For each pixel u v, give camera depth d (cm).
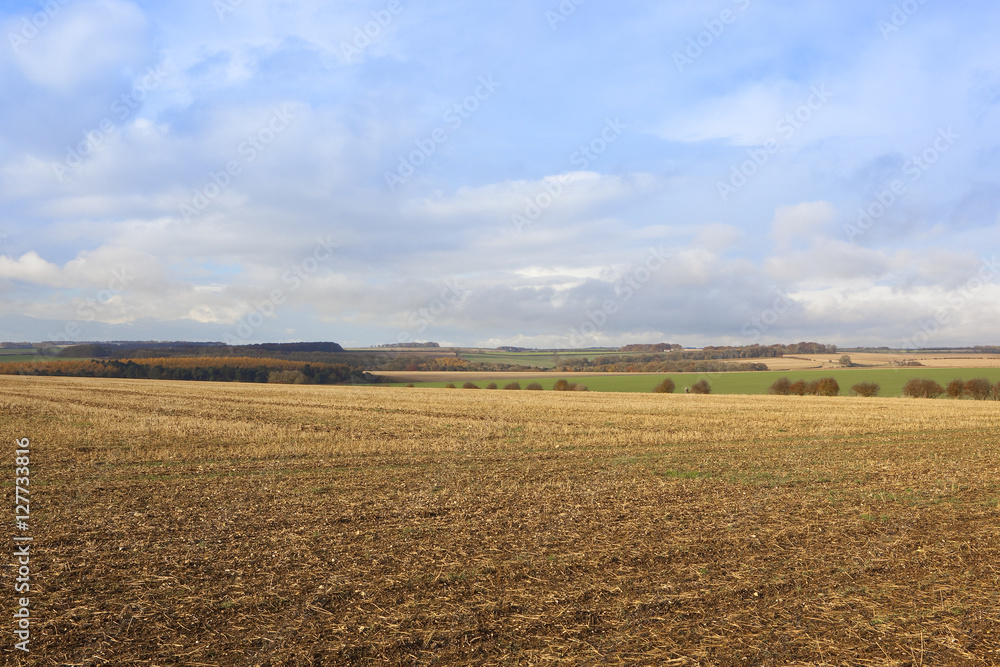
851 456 1984
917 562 837
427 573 788
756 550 893
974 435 2639
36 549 893
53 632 613
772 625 634
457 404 4412
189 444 2091
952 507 1186
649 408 4209
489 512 1139
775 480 1508
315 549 896
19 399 4012
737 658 564
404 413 3559
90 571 796
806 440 2444
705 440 2431
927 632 619
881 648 585
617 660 561
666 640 600
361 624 632
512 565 820
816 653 575
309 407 3891
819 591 729
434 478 1530
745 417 3478
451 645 588
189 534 981
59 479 1491
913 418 3441
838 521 1065
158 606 677
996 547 908
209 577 773
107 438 2173
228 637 604
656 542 930
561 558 850
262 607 677
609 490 1371
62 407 3459
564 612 664
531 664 553
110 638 601
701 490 1370
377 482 1470
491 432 2600
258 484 1439
